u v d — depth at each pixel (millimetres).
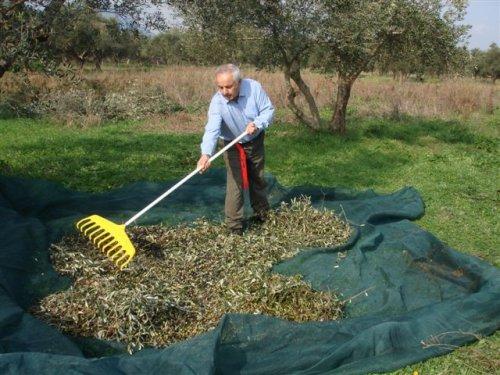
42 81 14781
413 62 12570
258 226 6727
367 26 10758
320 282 5352
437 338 4219
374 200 7770
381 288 5203
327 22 10961
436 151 11938
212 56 12414
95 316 4457
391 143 12312
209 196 7871
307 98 12906
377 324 4352
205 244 6055
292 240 6230
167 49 33719
